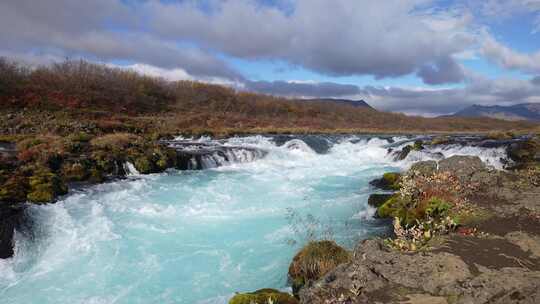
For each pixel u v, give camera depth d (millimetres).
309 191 13914
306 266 6727
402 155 20984
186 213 10969
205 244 8867
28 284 7141
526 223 7781
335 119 65188
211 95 61906
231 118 47562
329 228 9750
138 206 11336
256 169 18703
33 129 23922
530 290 4125
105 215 10359
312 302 4961
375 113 76188
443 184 10500
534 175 11648
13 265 7832
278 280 7254
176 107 51031
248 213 11117
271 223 10258
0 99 34406
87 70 47906
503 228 7617
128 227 9703
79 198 11609
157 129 31938
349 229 9672
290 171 18141
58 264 7824
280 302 5605
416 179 11141
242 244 8883
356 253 6043
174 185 14250
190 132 31203
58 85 41656
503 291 4219
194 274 7508
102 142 18234
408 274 5031
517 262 5289
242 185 14734
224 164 19766
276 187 14523
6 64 39406
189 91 60812
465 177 11133
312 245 7215
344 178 16312
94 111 37250
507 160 17984
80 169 14227
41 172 12562
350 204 11938
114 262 7898
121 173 15703
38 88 39000
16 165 13305
